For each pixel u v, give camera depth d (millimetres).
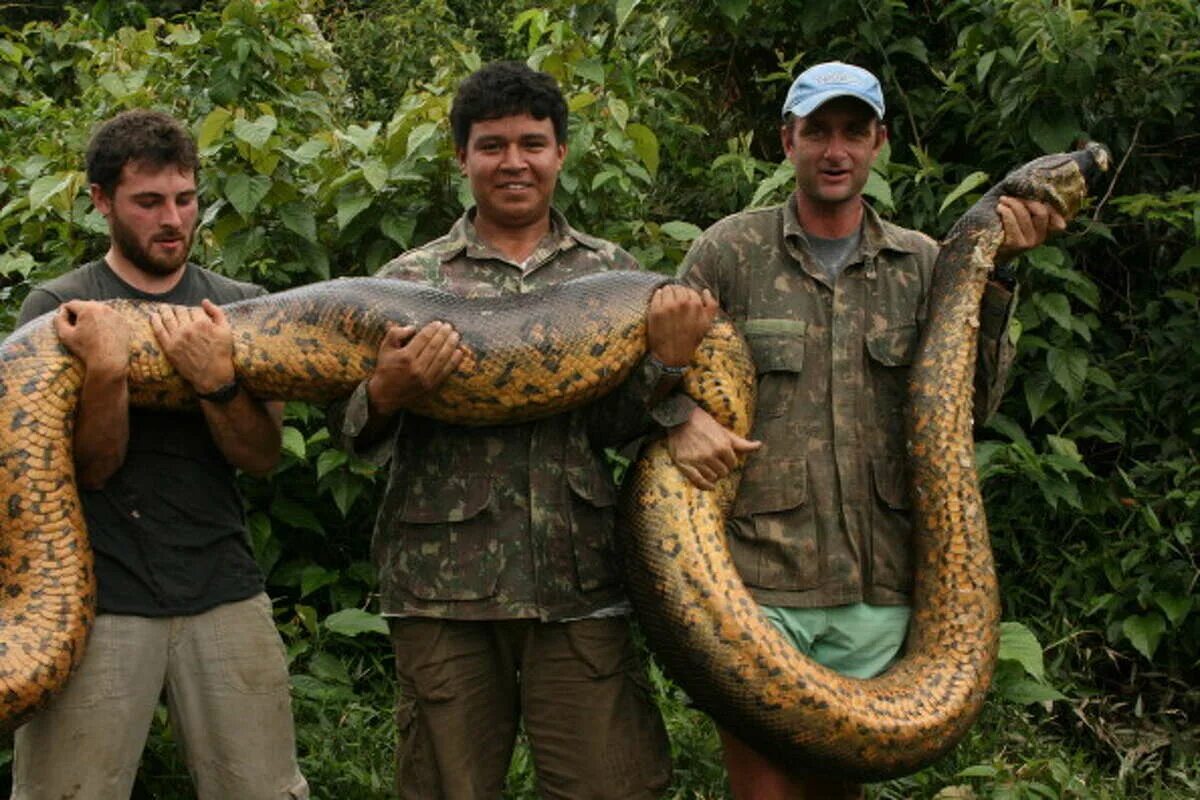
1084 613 4000
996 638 3096
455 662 2975
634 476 3055
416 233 4082
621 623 3035
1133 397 4184
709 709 2996
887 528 3125
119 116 3025
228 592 3035
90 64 5172
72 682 2910
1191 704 3939
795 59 4359
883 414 3133
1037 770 3574
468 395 2912
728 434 3012
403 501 2994
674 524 2990
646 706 3053
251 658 3045
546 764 3002
